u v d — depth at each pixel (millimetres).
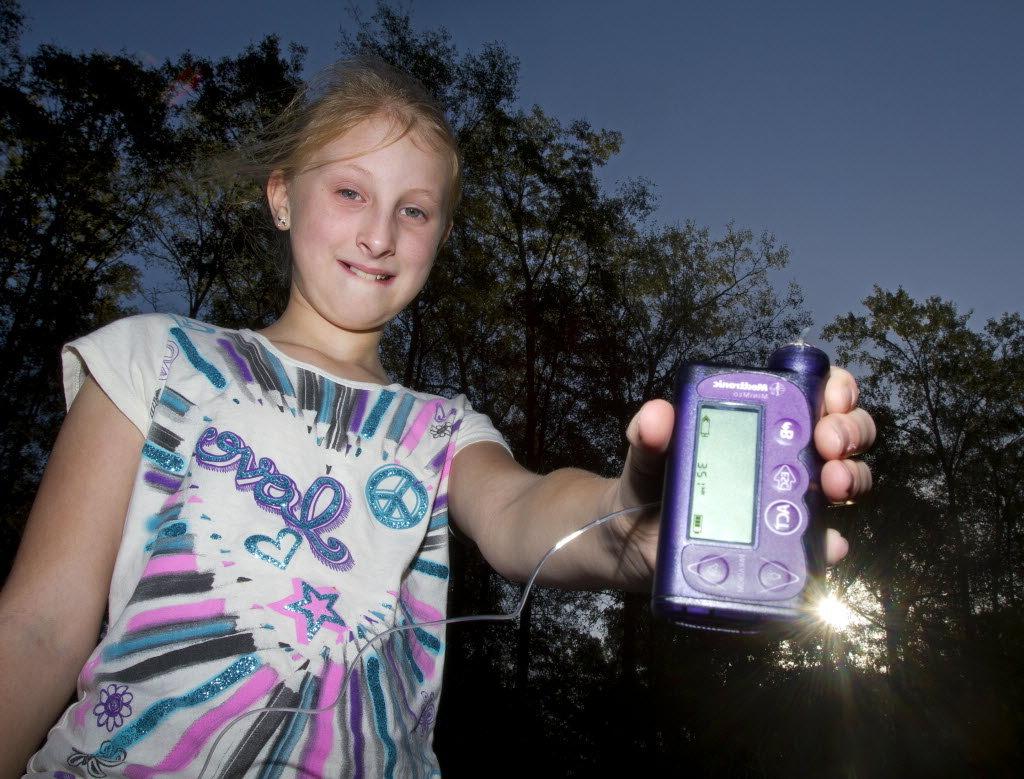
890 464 27109
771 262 23500
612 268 23641
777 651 18891
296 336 1566
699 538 922
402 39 20844
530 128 23219
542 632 22125
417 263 1579
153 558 1160
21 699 1066
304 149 1581
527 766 18453
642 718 19000
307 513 1255
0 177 18781
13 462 17797
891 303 30266
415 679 1288
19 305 18359
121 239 19078
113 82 18781
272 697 1096
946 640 19438
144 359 1283
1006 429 28422
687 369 996
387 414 1415
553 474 1297
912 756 17156
